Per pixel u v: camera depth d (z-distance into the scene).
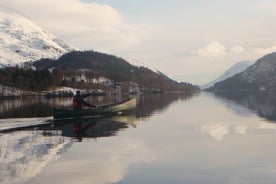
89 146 25.12
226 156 21.44
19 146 25.12
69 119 43.28
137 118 45.16
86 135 30.52
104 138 28.80
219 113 51.22
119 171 18.33
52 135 30.64
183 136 29.44
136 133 31.56
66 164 19.75
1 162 20.16
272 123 37.41
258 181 16.48
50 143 26.41
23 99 124.06
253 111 53.78
